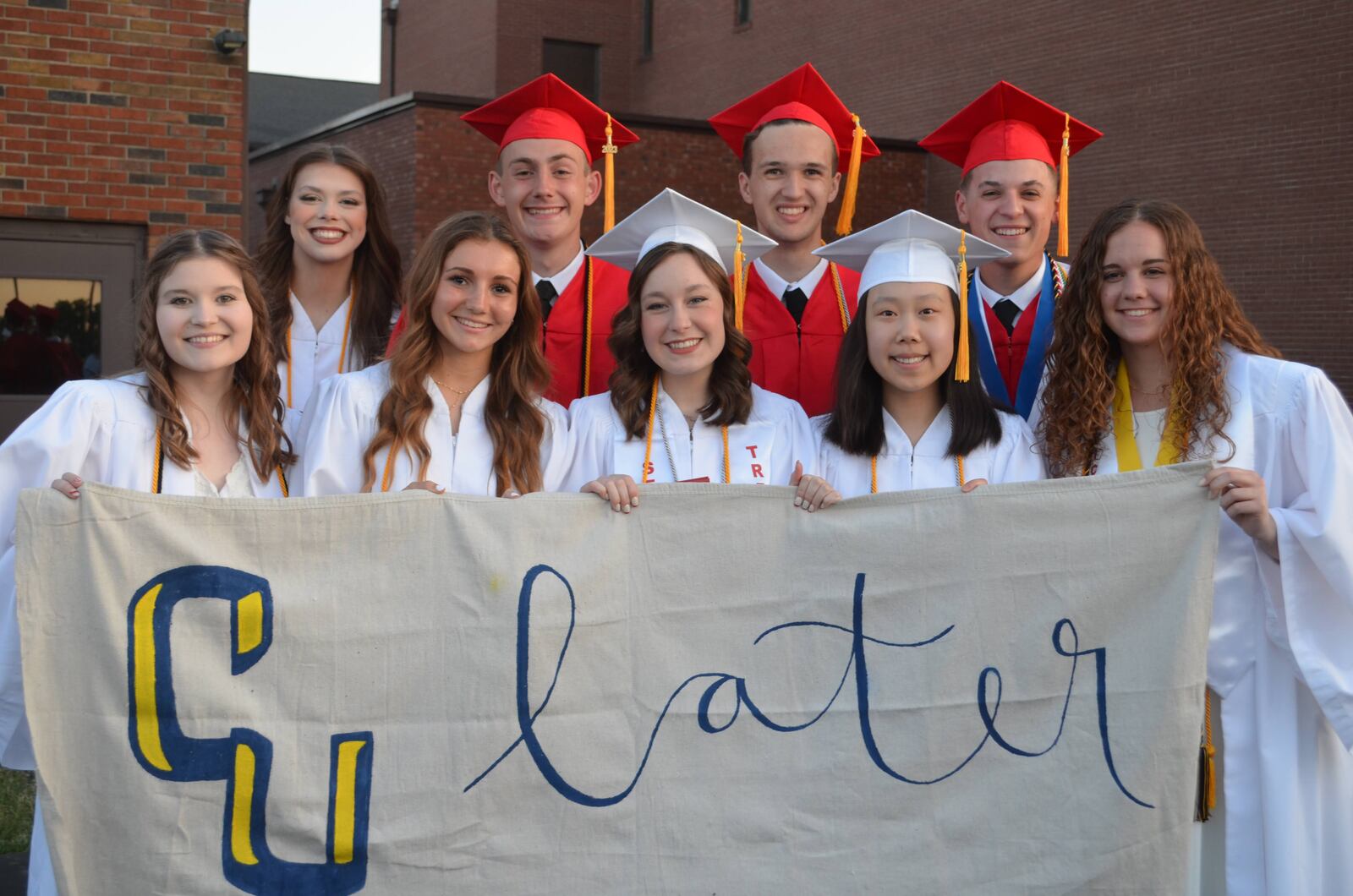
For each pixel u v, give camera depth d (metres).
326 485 3.55
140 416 3.31
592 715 3.10
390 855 3.01
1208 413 3.47
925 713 3.15
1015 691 3.15
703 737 3.13
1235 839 3.39
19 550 2.85
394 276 4.46
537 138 4.78
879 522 3.20
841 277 4.79
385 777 3.02
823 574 3.20
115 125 8.05
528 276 3.62
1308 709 3.39
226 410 3.45
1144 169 16.39
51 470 3.18
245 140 8.39
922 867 3.12
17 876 4.34
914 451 3.68
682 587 3.17
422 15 27.02
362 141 18.00
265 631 2.99
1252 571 3.43
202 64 8.21
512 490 3.54
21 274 8.05
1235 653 3.42
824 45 21.52
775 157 4.75
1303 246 14.58
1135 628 3.13
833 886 3.10
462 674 3.06
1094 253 3.60
